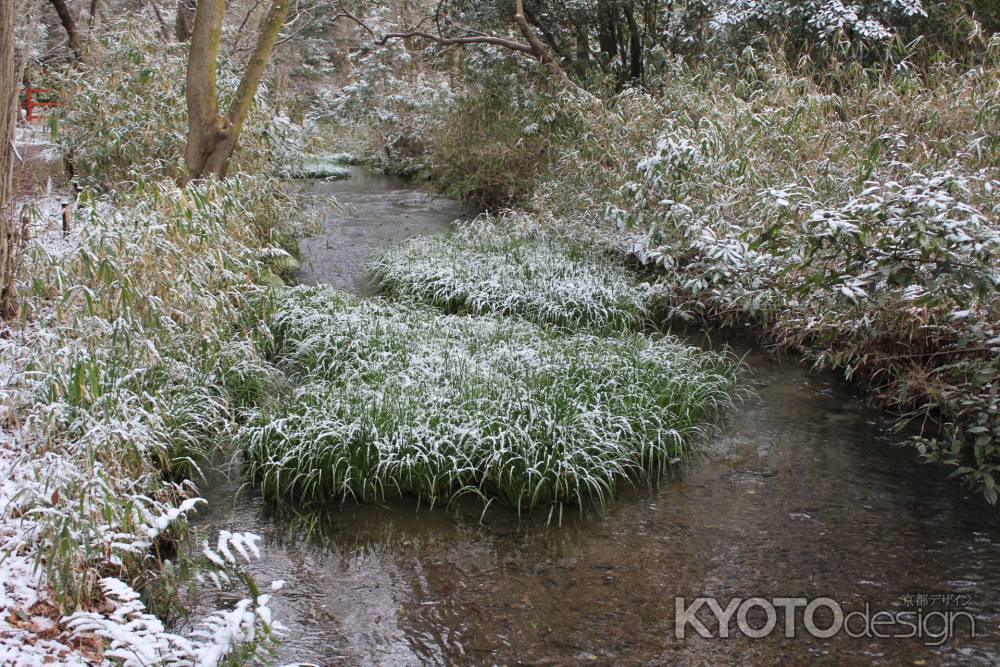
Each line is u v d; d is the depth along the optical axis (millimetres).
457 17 14281
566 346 5961
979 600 3422
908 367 5496
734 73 9570
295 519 4070
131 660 2363
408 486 4352
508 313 7344
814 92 7754
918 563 3691
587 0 13203
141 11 11039
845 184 6266
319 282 8203
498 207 12688
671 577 3596
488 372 5195
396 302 7219
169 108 7902
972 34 7969
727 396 5605
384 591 3488
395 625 3246
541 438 4461
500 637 3178
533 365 5391
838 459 4773
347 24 26375
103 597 2986
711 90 8633
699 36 12875
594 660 3041
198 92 7199
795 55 10305
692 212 6941
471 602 3412
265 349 5945
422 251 8805
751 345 6883
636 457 4715
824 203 6020
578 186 9484
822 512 4160
